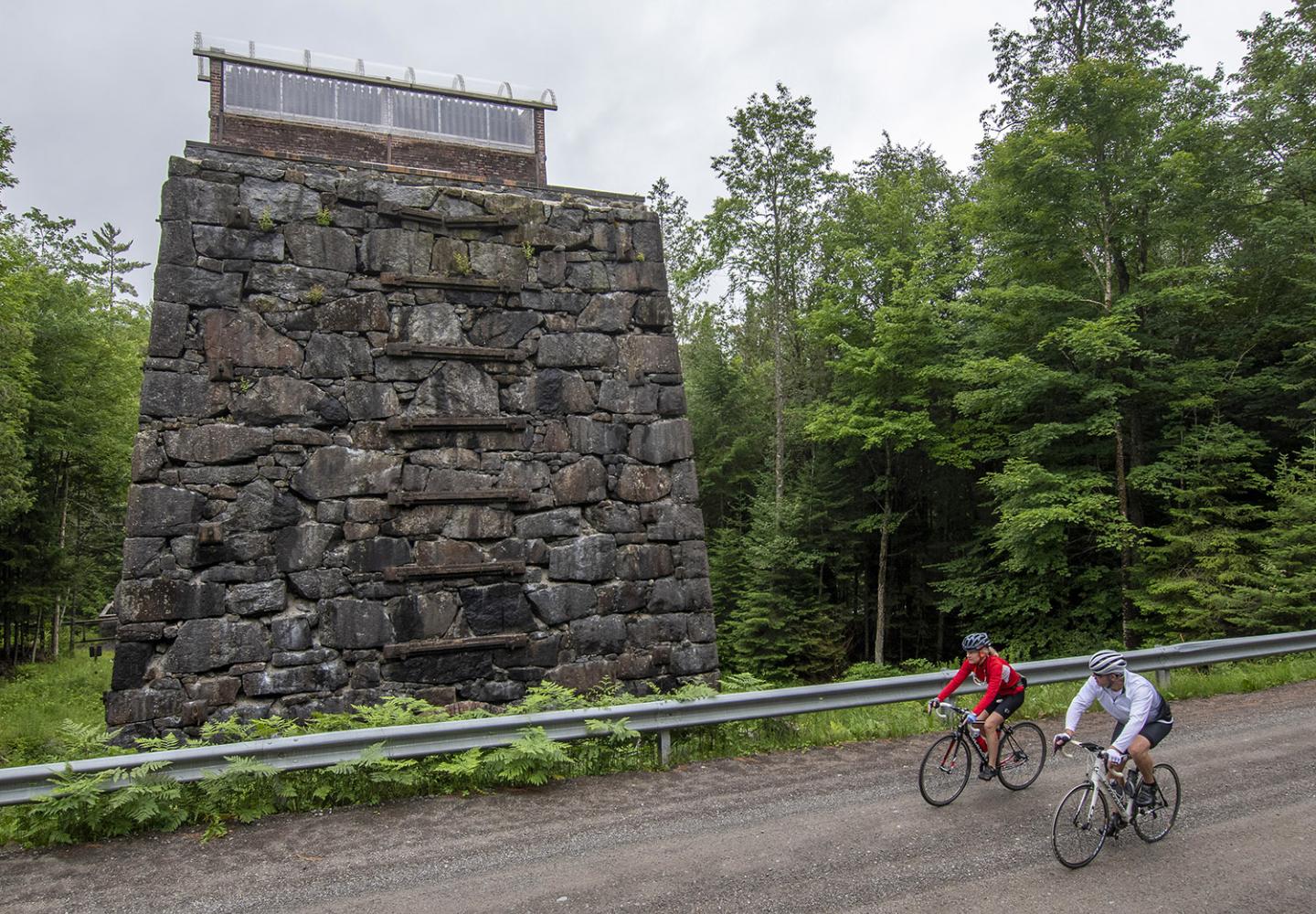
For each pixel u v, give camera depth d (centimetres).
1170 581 1819
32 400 2619
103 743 817
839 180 2784
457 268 1091
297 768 702
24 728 1415
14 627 3259
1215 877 560
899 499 2939
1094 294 2169
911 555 2962
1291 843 615
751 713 889
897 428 2400
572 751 825
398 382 1048
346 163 1069
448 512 1051
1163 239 2231
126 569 913
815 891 542
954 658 2855
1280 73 2120
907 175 3098
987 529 2423
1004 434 2406
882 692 963
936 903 523
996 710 738
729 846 621
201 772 682
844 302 2633
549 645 1070
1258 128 2080
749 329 3519
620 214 1188
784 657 2517
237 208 1001
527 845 625
